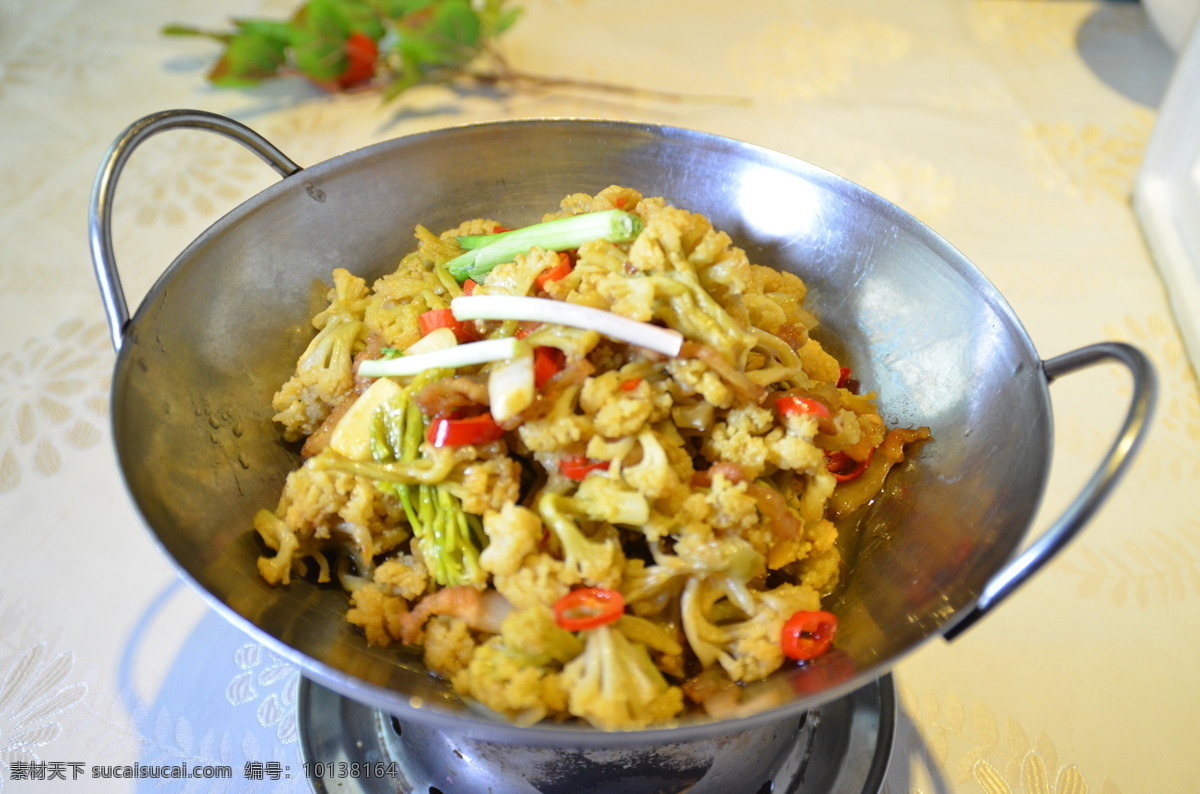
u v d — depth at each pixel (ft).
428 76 1.63
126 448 0.83
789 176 1.05
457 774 0.91
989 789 0.95
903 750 0.96
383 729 0.96
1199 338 1.27
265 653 1.01
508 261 0.99
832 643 0.87
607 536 0.88
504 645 0.84
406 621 0.88
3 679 0.99
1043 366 0.86
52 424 1.20
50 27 1.77
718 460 0.91
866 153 1.53
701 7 1.84
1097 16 1.82
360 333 1.02
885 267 1.02
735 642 0.87
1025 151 1.55
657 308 0.90
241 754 0.95
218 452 0.93
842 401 1.00
